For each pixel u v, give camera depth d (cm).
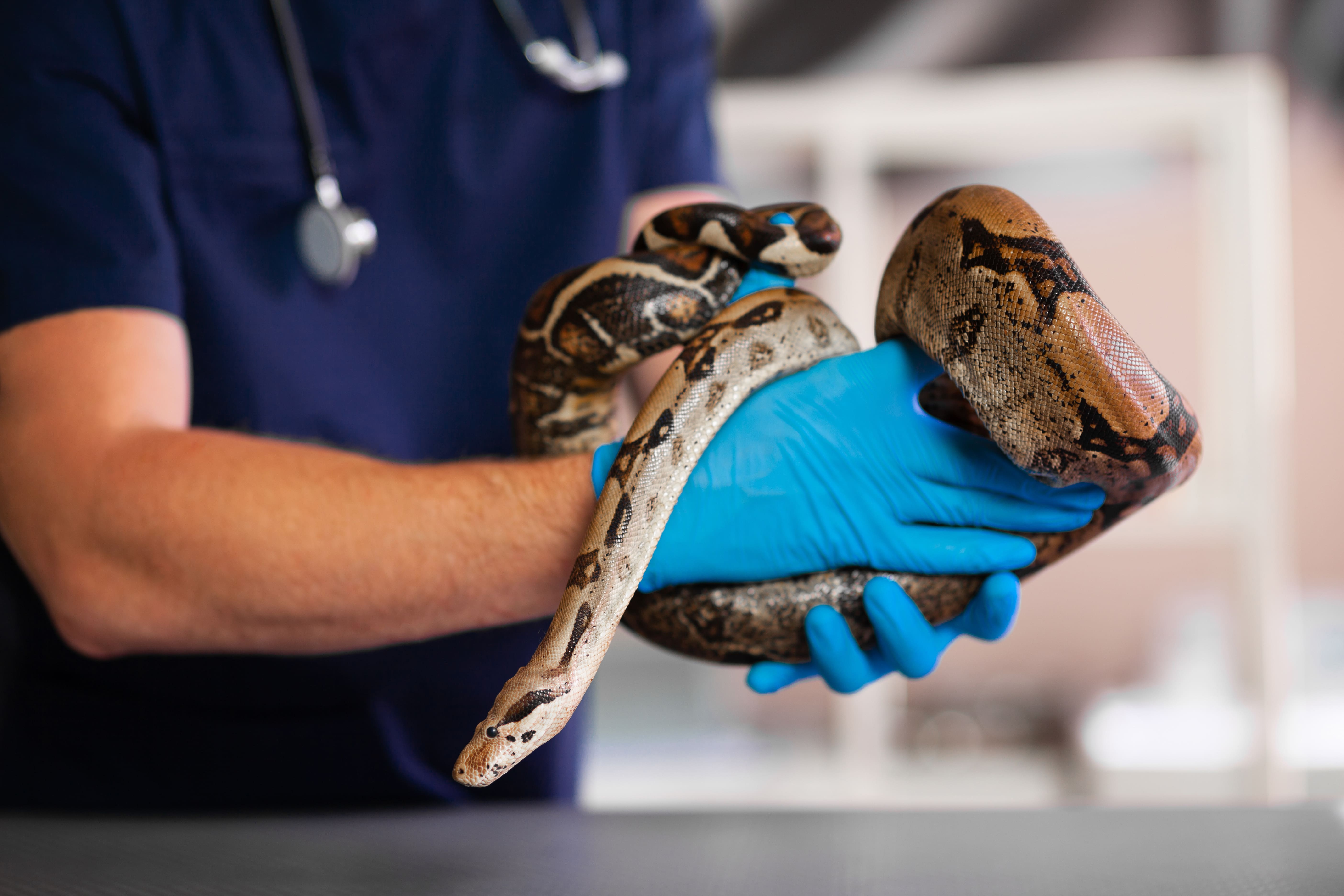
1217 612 228
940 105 212
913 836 89
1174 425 81
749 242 89
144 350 95
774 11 221
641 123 120
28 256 96
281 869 83
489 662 109
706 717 236
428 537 87
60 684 107
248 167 107
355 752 108
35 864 84
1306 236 230
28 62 99
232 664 106
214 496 88
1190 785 203
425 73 113
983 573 87
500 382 113
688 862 83
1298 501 238
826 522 86
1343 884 76
